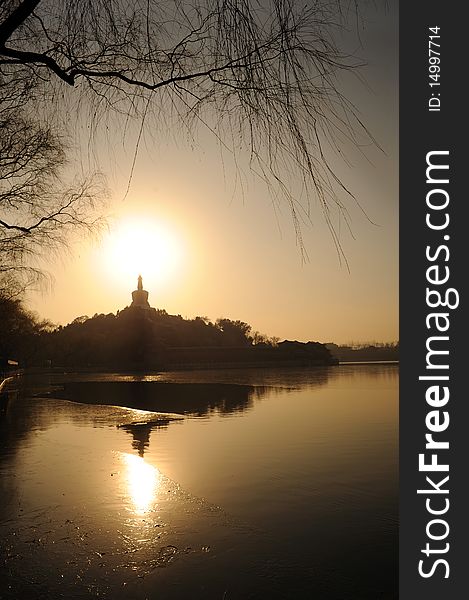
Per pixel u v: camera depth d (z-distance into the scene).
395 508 12.59
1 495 12.67
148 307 163.25
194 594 7.79
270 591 7.95
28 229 11.75
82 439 22.69
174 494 13.38
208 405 42.81
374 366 158.38
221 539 10.12
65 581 7.99
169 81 2.93
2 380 47.97
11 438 22.66
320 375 104.12
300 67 2.53
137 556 9.10
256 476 15.98
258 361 149.62
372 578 8.48
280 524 11.25
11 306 32.66
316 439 23.88
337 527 11.13
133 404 43.09
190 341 156.75
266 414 35.41
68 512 11.37
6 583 7.84
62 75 3.07
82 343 135.75
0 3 3.06
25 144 8.03
